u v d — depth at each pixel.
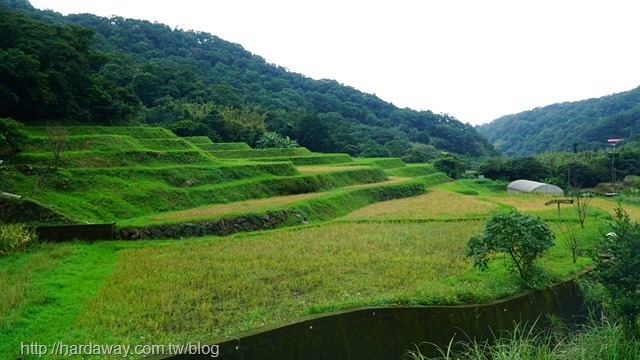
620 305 7.55
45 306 11.12
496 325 9.84
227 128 71.94
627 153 69.88
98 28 113.12
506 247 11.72
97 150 32.62
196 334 9.51
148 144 37.97
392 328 8.59
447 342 9.03
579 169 68.94
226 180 34.97
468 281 13.08
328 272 14.66
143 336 9.36
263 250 18.08
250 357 7.00
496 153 133.38
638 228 8.05
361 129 115.44
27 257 16.19
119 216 24.80
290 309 11.08
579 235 19.06
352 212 32.19
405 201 38.97
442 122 147.88
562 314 11.48
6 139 27.69
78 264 15.49
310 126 86.19
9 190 23.59
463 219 26.33
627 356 6.79
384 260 16.17
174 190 29.31
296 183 37.50
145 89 79.19
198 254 17.36
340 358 7.82
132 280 13.61
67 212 23.06
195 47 137.62
